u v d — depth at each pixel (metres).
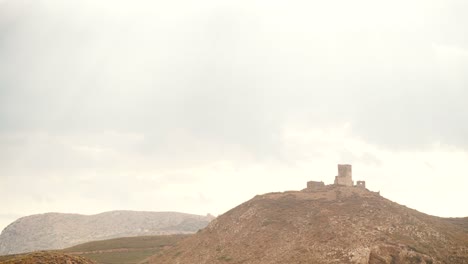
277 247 163.50
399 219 168.38
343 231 160.75
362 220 166.88
